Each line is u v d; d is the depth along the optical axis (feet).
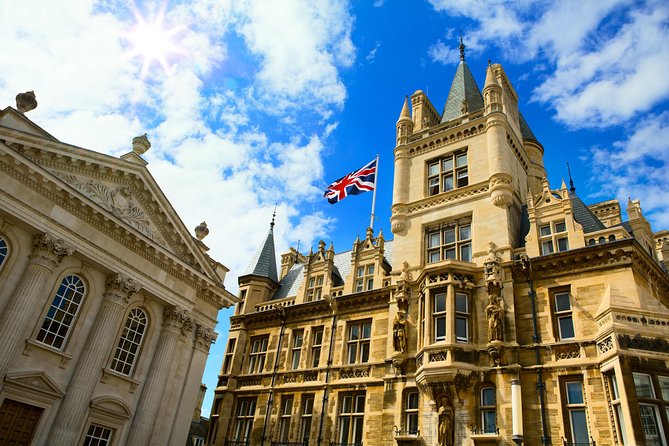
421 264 98.68
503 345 79.61
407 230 105.50
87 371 77.61
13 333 69.36
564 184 90.33
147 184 93.25
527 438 72.33
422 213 105.09
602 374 70.44
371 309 104.88
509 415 74.13
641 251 79.10
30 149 76.84
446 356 80.84
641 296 74.64
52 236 76.02
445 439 75.82
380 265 110.52
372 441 88.89
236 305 132.05
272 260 141.18
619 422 65.87
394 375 90.02
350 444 92.53
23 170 73.67
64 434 72.69
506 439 72.59
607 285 77.10
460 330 84.69
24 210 73.67
